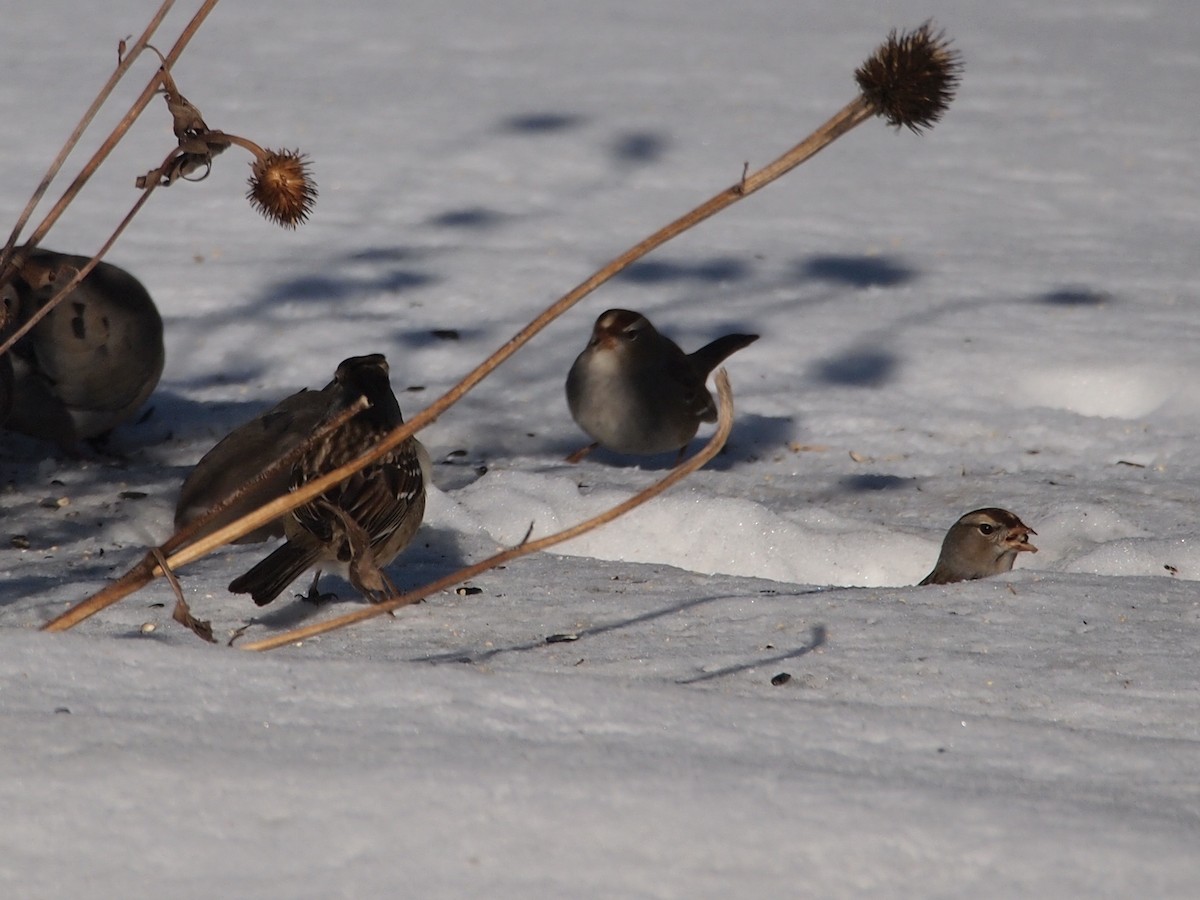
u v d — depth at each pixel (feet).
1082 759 17.30
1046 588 27.63
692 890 13.12
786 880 13.35
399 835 13.93
